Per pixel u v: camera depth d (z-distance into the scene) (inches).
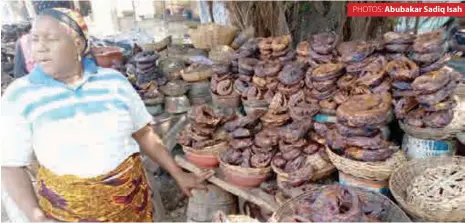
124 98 53.4
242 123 69.4
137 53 115.6
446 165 56.3
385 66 61.5
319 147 64.0
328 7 115.6
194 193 82.8
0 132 49.3
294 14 121.6
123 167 54.1
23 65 93.1
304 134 64.1
